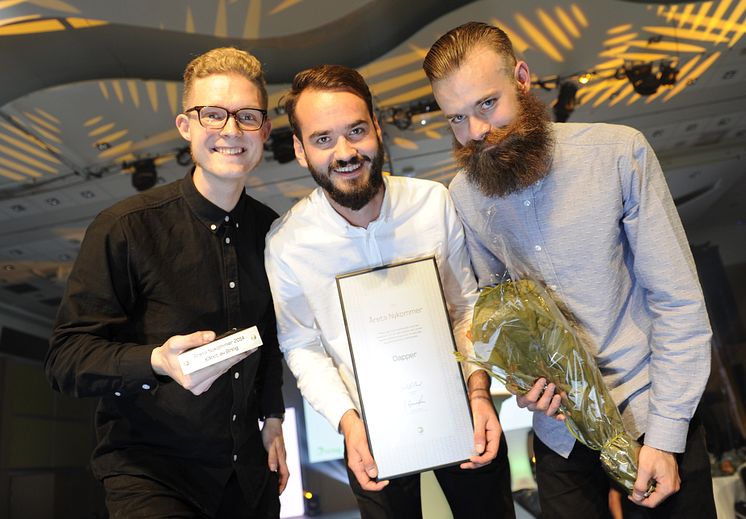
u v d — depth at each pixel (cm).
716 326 1006
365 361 166
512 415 688
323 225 182
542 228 171
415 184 184
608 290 168
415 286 170
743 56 657
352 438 169
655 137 835
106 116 626
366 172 167
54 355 165
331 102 164
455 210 187
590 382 159
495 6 547
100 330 169
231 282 187
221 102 174
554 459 184
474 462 163
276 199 868
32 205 784
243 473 187
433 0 518
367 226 180
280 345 200
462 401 165
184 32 502
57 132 645
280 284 189
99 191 768
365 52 572
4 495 1023
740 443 707
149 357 155
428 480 407
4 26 481
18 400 1098
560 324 157
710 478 162
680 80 696
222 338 148
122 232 176
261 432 205
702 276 1030
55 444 1160
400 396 164
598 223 166
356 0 486
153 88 584
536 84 690
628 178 164
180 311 180
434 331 168
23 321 1134
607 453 162
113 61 539
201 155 177
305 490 1064
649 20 590
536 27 590
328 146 166
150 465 173
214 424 181
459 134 168
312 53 554
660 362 160
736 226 1027
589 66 661
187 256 183
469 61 159
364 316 169
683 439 155
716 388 784
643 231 163
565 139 170
